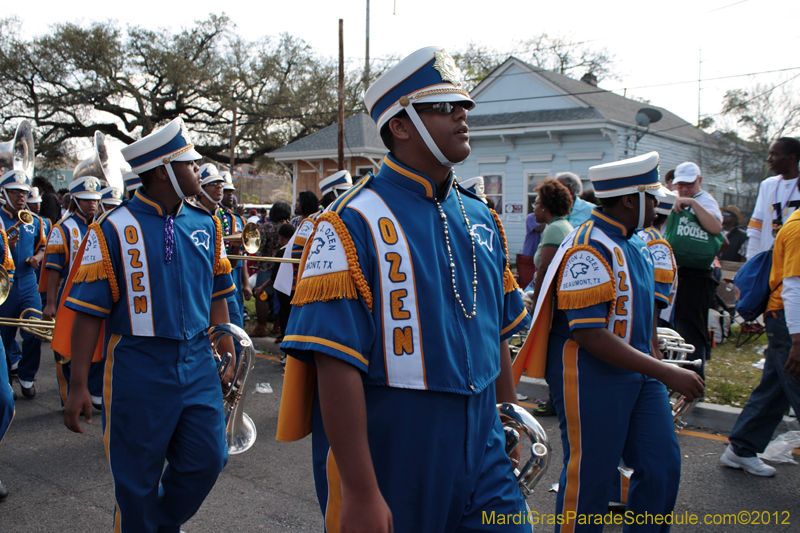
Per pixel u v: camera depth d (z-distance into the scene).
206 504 3.87
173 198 3.12
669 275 3.69
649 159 2.92
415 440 1.67
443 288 1.75
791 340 3.94
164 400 2.88
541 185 4.98
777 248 3.94
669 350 3.85
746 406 4.30
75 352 2.89
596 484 2.88
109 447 2.88
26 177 6.51
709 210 5.49
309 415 1.88
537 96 19.77
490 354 1.86
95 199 6.22
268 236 8.97
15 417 5.58
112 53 32.53
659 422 2.85
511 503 1.84
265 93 36.12
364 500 1.55
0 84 31.91
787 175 5.45
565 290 2.84
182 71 32.53
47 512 3.76
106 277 2.89
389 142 1.85
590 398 2.87
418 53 1.74
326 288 1.62
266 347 8.20
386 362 1.67
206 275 3.20
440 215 1.81
